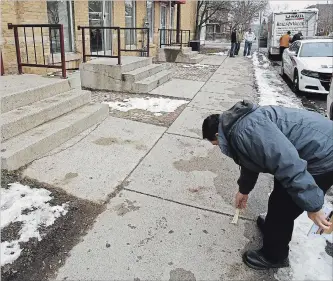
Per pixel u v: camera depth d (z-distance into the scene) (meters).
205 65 13.21
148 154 4.12
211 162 4.00
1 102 3.99
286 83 10.08
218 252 2.48
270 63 15.94
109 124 5.13
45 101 4.66
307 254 2.46
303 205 1.77
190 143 4.56
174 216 2.89
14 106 4.21
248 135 1.84
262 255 2.33
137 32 11.87
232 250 2.51
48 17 7.42
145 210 2.95
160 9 14.29
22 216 2.72
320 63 8.30
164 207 3.01
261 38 27.58
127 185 3.35
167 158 4.05
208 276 2.26
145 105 6.40
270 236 2.23
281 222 2.16
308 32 18.02
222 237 2.64
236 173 3.74
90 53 8.82
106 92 7.42
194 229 2.73
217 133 2.07
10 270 2.20
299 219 2.86
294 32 18.03
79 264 2.30
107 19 9.81
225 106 6.68
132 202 3.07
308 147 1.90
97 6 9.23
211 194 3.28
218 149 4.39
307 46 9.50
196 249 2.50
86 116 4.76
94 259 2.35
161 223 2.78
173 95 7.38
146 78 7.99
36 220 2.69
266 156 1.79
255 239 2.63
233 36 17.27
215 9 24.50
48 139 3.90
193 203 3.10
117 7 10.05
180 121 5.50
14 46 5.80
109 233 2.63
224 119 2.00
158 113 5.91
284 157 1.74
